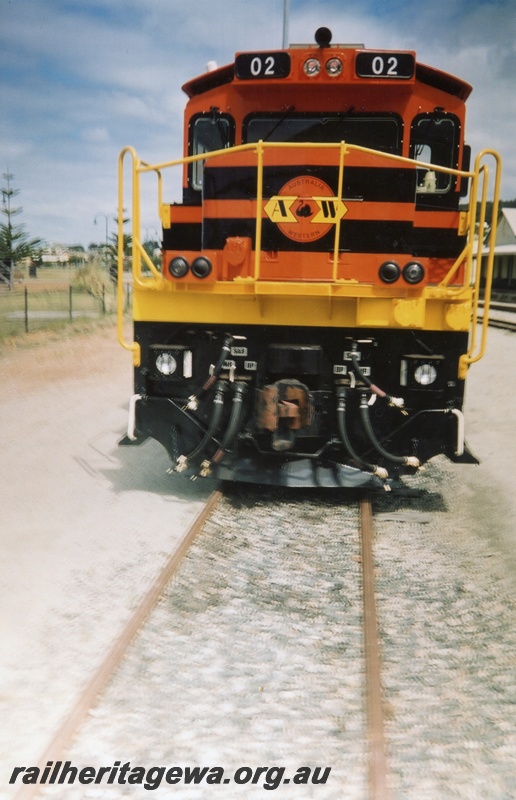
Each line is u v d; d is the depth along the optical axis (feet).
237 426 20.90
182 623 14.60
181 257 20.16
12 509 21.31
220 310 20.80
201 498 22.58
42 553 18.01
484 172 19.25
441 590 16.49
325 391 20.99
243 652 13.66
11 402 37.52
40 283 122.21
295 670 13.12
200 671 12.97
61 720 11.37
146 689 12.34
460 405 20.62
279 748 10.98
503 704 12.19
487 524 20.93
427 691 12.57
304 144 19.39
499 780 10.30
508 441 30.83
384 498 23.21
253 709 11.95
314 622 14.89
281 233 21.27
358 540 19.25
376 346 20.90
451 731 11.43
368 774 10.37
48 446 29.01
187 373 21.49
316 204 20.97
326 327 20.67
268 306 20.53
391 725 11.57
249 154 21.48
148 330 21.80
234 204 21.59
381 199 20.95
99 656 13.24
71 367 49.32
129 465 26.53
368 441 21.31
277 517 20.77
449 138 22.30
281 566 17.49
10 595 15.70
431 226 22.31
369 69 21.02
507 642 14.21
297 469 21.42
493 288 157.89
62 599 15.51
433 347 20.52
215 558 17.75
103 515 20.84
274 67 21.24
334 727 11.52
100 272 86.43
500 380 46.26
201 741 11.07
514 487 24.34
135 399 21.80
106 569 17.03
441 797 9.95
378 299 19.63
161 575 16.21
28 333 62.64
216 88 22.41
